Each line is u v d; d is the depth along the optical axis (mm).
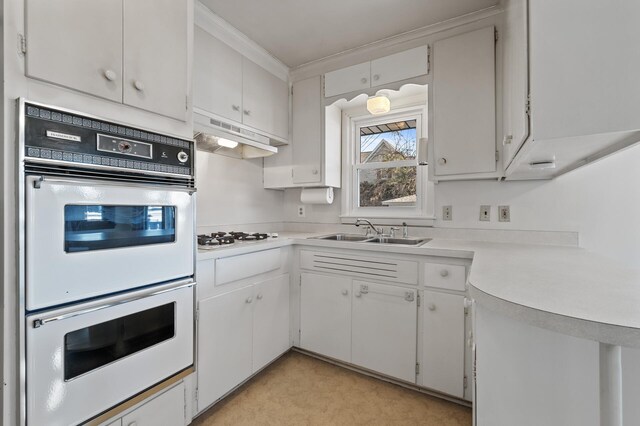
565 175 1813
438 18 1931
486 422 908
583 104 807
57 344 939
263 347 1940
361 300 1940
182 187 1354
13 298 870
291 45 2250
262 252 1929
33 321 886
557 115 835
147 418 1208
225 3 1794
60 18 971
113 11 1114
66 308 963
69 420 970
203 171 2213
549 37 846
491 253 1474
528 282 856
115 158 1095
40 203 903
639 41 758
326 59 2434
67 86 984
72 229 983
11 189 868
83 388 1003
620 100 771
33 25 913
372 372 1967
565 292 746
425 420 1571
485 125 1807
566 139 850
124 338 1133
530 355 831
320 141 2451
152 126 1255
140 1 1208
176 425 1333
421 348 1755
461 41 1880
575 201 1792
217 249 1649
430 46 2006
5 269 859
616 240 1697
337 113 2633
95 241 1045
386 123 2582
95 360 1045
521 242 1937
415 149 2445
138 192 1162
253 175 2641
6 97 864
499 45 1776
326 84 2410
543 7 854
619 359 584
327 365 2113
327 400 1732
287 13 1890
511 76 1307
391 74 2129
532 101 867
